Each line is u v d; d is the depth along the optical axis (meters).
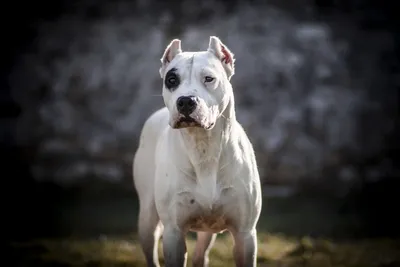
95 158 14.11
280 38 14.44
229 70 5.04
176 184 5.08
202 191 5.02
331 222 10.93
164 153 5.26
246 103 13.80
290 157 13.33
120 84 14.69
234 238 5.23
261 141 13.34
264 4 15.63
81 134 14.46
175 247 5.12
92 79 14.85
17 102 15.41
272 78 13.92
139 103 14.33
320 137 13.67
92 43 15.48
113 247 9.36
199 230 5.38
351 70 14.82
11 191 13.52
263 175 13.25
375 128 14.12
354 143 13.84
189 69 4.80
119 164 14.00
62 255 8.91
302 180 13.30
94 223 11.04
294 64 14.02
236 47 14.16
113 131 14.25
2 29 15.93
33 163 14.48
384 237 9.98
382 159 14.00
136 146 13.95
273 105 13.73
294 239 9.75
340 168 13.60
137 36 15.34
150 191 5.83
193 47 14.46
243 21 14.78
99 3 16.11
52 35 15.84
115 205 12.52
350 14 15.67
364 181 13.48
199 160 4.98
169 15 15.65
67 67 15.16
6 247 9.41
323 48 14.45
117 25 15.66
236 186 5.06
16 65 15.74
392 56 15.07
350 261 8.48
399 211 11.80
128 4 16.00
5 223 11.14
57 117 14.71
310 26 14.77
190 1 15.73
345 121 13.77
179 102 4.62
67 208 12.25
